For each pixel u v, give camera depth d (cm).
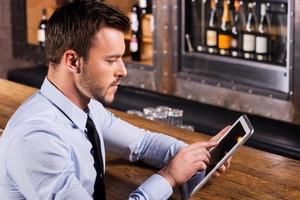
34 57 558
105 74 152
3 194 153
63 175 146
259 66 388
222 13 419
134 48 476
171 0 433
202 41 435
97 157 164
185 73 437
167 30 441
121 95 448
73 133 156
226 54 419
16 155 146
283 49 388
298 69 369
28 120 151
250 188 183
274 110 388
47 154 145
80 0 154
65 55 151
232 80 408
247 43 402
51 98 157
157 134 203
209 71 422
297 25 363
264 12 386
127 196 180
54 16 153
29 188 146
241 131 169
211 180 188
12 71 521
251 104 401
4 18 566
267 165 204
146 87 467
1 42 571
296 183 188
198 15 430
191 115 396
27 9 554
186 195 173
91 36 148
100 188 166
